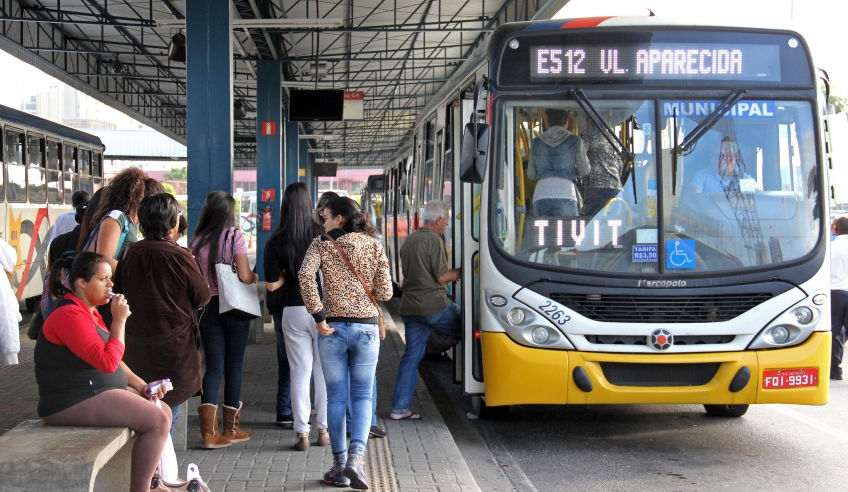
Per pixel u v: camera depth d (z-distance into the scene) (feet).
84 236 17.89
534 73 21.61
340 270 17.87
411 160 48.47
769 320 20.80
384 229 80.07
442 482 18.15
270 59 85.15
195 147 38.04
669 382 20.68
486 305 21.24
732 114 21.59
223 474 18.44
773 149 21.56
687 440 23.26
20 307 61.62
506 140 21.43
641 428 24.77
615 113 21.50
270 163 85.35
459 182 24.67
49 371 14.28
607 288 20.72
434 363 36.73
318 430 21.18
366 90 130.41
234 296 20.34
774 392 20.66
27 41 75.00
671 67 21.65
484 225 21.31
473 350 22.52
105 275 14.47
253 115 149.69
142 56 96.07
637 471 20.26
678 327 20.54
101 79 101.40
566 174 21.38
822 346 20.93
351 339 17.79
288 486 17.62
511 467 20.68
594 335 20.74
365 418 17.78
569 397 20.68
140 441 14.53
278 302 21.49
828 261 21.34
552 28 21.70
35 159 50.31
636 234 21.08
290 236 20.27
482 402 25.29
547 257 21.09
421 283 24.09
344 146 227.40
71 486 12.73
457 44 92.94
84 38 87.30
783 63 21.88
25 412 24.85
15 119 46.57
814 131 21.70
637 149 21.39
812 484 19.08
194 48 38.22
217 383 20.89
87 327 14.20
